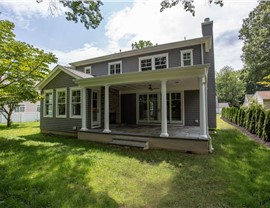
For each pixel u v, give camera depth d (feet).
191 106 30.14
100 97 31.35
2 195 9.78
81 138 26.45
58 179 11.70
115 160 16.01
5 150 19.35
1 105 25.68
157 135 20.76
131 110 36.19
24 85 25.91
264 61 62.95
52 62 25.86
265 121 24.79
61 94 32.19
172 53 31.58
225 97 135.64
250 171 13.24
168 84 28.35
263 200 9.15
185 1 14.17
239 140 25.04
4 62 22.82
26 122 58.75
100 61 39.99
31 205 8.75
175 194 10.02
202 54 29.12
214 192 10.16
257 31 63.77
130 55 35.68
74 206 8.65
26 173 12.67
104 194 9.90
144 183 11.44
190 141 18.47
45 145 22.04
